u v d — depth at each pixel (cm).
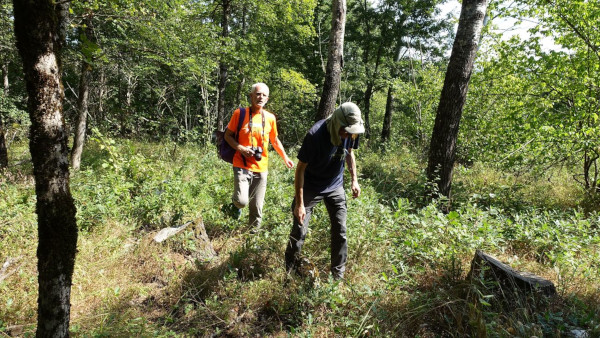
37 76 148
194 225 385
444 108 543
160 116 1427
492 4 805
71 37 795
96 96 1534
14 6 142
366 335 256
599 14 637
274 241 363
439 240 357
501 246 372
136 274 334
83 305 281
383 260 338
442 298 279
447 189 554
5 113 1354
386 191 610
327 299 278
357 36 1998
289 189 544
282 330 272
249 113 409
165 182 509
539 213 538
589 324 252
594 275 329
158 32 710
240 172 407
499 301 269
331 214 317
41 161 153
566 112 689
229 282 309
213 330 272
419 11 1875
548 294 279
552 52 705
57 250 161
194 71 846
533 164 704
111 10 561
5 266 308
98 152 1010
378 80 1967
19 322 257
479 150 834
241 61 1199
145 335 247
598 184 671
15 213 387
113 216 421
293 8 1312
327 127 286
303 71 2062
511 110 779
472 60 533
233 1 1207
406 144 1359
